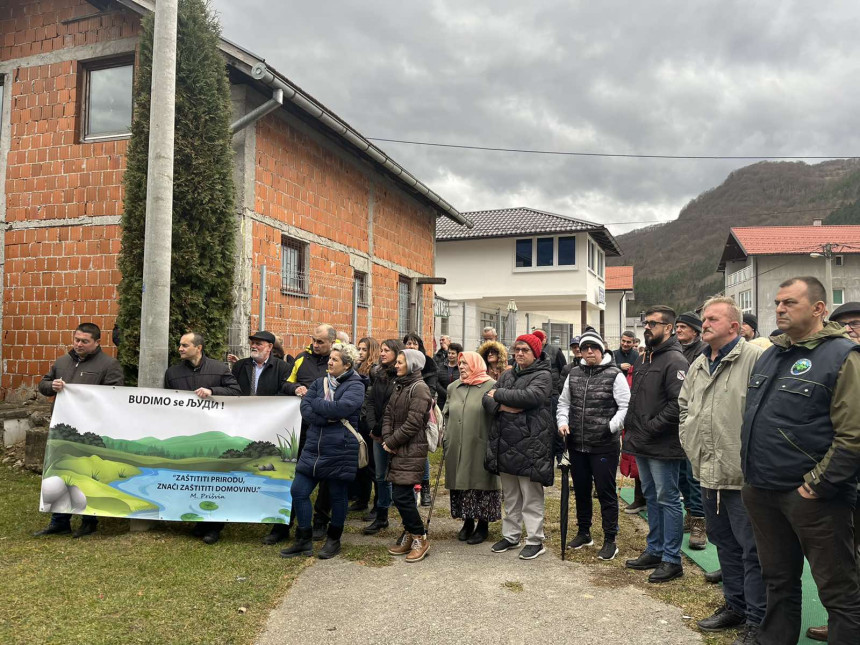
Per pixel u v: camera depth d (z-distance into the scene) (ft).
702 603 13.47
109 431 17.22
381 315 41.42
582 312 77.41
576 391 17.20
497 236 78.07
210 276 21.27
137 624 11.71
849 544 9.71
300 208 31.50
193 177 21.06
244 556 15.74
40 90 28.19
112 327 26.27
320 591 13.73
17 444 25.34
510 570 15.46
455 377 27.81
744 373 12.23
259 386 18.98
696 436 12.62
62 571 14.23
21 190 28.12
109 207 26.66
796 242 139.23
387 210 42.78
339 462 15.94
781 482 9.88
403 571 15.19
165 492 17.19
